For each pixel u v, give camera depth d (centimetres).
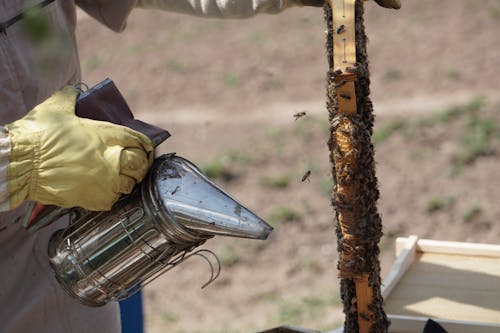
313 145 2100
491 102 2128
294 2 632
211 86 2519
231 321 1573
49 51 565
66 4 600
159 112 2439
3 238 540
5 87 531
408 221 1789
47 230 579
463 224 1755
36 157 458
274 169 2039
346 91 447
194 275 1731
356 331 504
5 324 545
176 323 1590
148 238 473
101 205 466
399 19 2655
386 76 2347
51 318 575
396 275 673
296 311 1552
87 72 2755
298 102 2336
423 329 577
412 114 2134
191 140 2245
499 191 1831
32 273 566
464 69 2311
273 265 1722
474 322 589
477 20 2547
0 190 454
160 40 2866
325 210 1856
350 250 473
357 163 457
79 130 464
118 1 638
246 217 457
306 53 2589
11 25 538
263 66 2562
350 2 453
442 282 674
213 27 2884
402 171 1941
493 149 1955
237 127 2264
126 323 754
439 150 1986
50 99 484
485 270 688
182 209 461
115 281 493
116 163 456
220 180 2031
